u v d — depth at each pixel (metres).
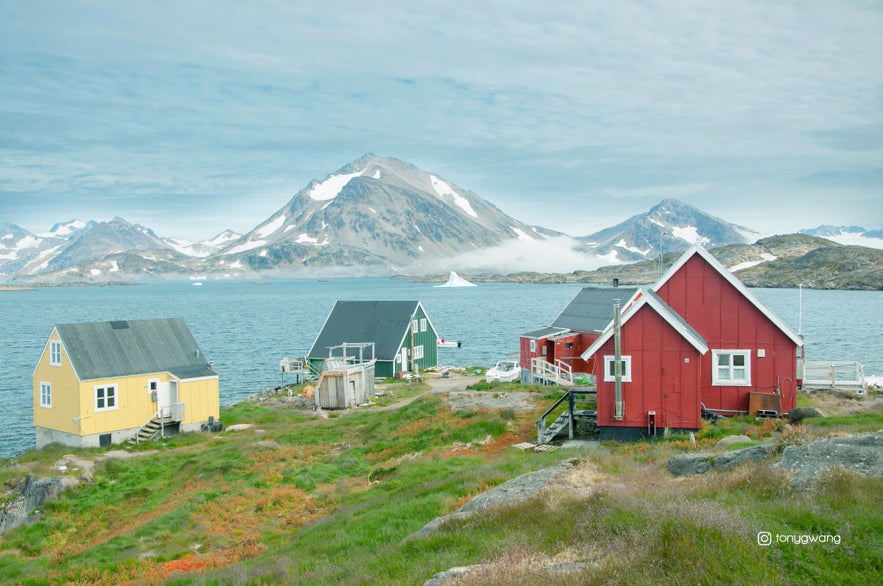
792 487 14.02
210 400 48.72
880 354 89.94
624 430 30.27
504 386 49.56
